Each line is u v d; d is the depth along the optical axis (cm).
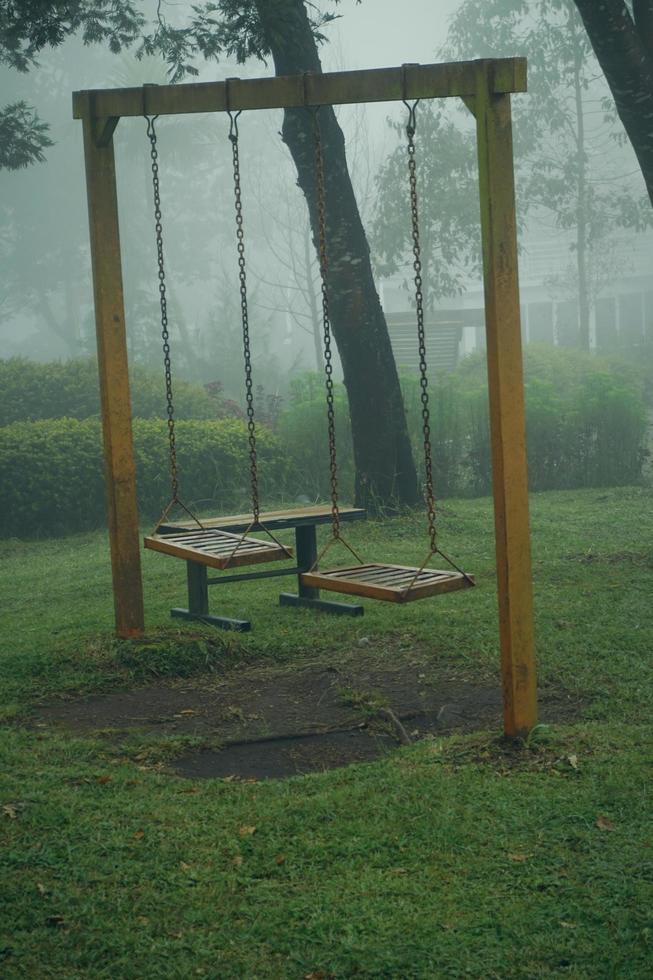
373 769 465
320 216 596
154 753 506
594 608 762
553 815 404
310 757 505
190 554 661
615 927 324
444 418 1509
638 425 1573
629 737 491
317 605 806
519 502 477
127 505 675
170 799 437
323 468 1540
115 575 677
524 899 344
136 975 306
